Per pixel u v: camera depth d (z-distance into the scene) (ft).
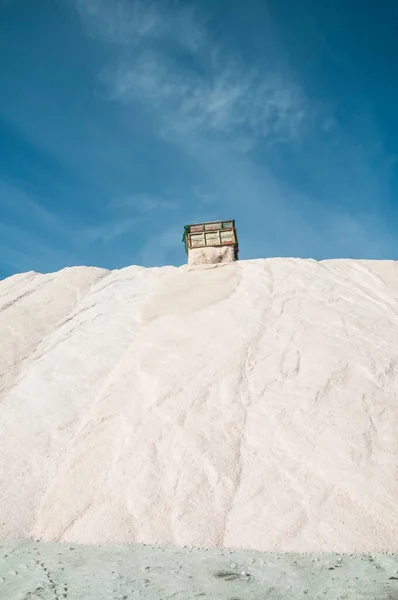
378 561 15.92
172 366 31.01
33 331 38.52
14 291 46.91
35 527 20.03
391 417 25.17
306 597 11.97
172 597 12.14
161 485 21.66
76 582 13.37
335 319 35.40
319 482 21.30
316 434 24.23
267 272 44.86
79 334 37.78
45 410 28.86
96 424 26.94
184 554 16.89
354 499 20.12
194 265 49.78
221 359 31.19
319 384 28.02
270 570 14.82
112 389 30.07
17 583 13.34
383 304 38.81
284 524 19.13
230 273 45.73
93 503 21.06
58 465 24.18
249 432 24.93
